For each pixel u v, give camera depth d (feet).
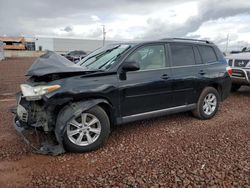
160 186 9.72
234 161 11.69
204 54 18.44
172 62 16.28
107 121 13.24
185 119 18.26
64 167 11.24
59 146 12.40
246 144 13.70
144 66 14.98
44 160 11.87
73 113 12.11
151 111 15.30
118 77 13.73
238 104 23.39
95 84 12.92
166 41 16.48
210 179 10.18
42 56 13.93
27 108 12.58
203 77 17.58
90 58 16.78
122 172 10.75
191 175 10.48
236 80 26.35
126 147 13.37
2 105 22.48
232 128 16.40
